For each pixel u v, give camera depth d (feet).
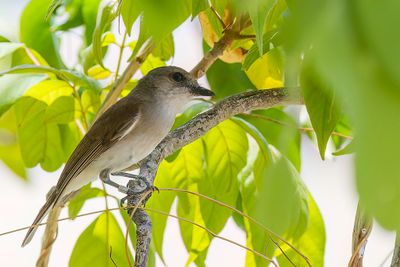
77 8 27.27
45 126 26.73
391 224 3.90
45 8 27.37
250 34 21.61
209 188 24.12
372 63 4.02
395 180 3.89
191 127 21.59
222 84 28.43
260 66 22.53
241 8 4.93
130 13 9.39
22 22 27.53
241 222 26.66
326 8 4.18
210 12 21.09
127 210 21.66
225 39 21.90
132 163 26.99
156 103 26.99
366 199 3.93
